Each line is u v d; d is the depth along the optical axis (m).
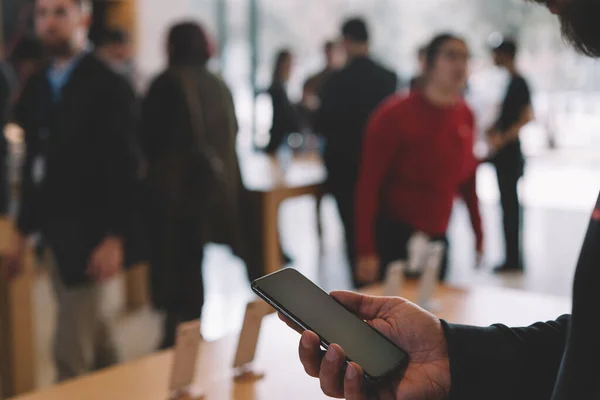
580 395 0.74
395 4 9.20
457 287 2.25
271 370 1.55
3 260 2.77
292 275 1.09
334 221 7.04
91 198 2.46
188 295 2.92
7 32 7.11
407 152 2.66
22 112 2.64
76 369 2.59
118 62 2.96
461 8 8.81
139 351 3.64
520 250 5.04
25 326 2.86
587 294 0.74
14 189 4.34
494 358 0.99
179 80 2.92
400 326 1.02
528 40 8.56
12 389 2.85
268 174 4.48
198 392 1.44
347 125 3.96
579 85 8.85
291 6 9.92
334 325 1.00
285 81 6.21
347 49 3.98
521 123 4.84
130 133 2.50
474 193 2.93
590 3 0.70
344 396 0.93
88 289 2.57
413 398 0.96
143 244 2.68
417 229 2.71
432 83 2.61
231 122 3.11
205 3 9.81
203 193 2.89
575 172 9.19
